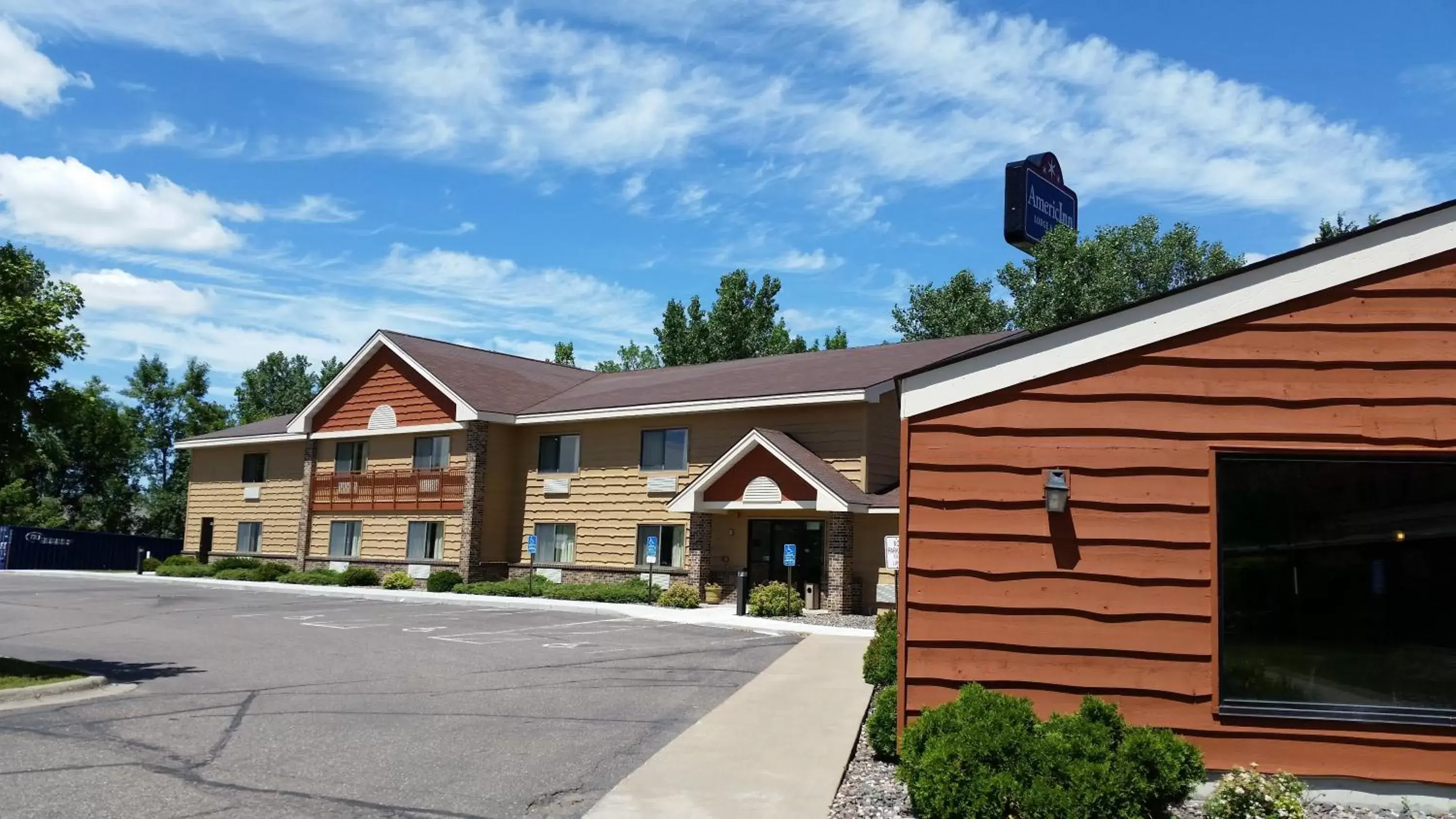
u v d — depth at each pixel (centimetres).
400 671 1392
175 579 3738
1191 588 781
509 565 3219
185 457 6519
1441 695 760
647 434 2945
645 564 2877
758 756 895
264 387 7819
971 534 807
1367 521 784
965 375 823
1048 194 4047
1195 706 768
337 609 2445
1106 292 3631
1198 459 793
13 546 4419
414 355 3412
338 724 1014
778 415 2641
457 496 3266
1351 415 786
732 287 5981
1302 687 770
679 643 1759
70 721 1030
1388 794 751
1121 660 779
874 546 2391
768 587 2355
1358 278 796
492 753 894
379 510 3509
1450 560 771
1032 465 808
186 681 1297
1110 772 676
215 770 825
